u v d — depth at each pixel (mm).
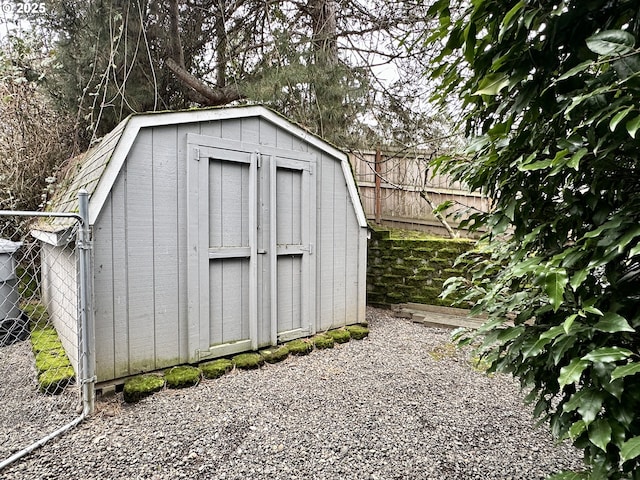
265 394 2545
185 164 2820
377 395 2551
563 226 1015
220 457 1838
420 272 4816
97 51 4281
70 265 2678
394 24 5168
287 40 4652
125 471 1717
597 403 831
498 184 1227
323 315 3838
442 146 5344
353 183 4059
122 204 2520
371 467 1769
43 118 5059
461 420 2217
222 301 3039
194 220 2850
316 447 1930
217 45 5504
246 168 3180
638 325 859
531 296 1186
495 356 1313
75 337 2557
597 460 917
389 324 4395
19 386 2564
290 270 3535
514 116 1040
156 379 2555
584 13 860
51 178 4293
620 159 898
